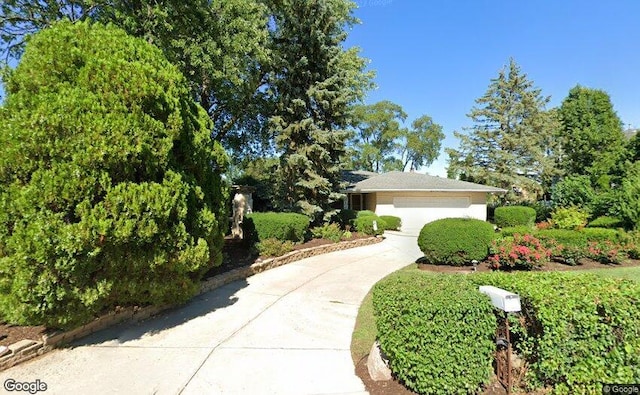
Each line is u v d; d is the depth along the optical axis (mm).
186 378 3270
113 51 4285
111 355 3734
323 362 3609
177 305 5473
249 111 14117
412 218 18453
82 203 3621
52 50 3920
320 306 5492
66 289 3613
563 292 2822
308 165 11422
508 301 2750
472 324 2766
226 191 6309
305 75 11836
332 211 12570
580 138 21109
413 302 2842
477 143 25125
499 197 23859
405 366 2850
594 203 12469
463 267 8000
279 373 3375
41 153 3514
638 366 2545
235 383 3191
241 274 7332
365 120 34656
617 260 8320
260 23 10797
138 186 4047
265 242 8930
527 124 24391
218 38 9961
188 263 4707
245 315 5066
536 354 2834
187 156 5289
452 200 18828
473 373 2744
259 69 13023
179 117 4734
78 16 9766
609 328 2594
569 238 8625
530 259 7441
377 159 36375
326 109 12047
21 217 3439
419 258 9641
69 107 3645
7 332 3873
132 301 4645
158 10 8477
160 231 4320
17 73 3877
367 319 4871
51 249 3432
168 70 4953
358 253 10867
